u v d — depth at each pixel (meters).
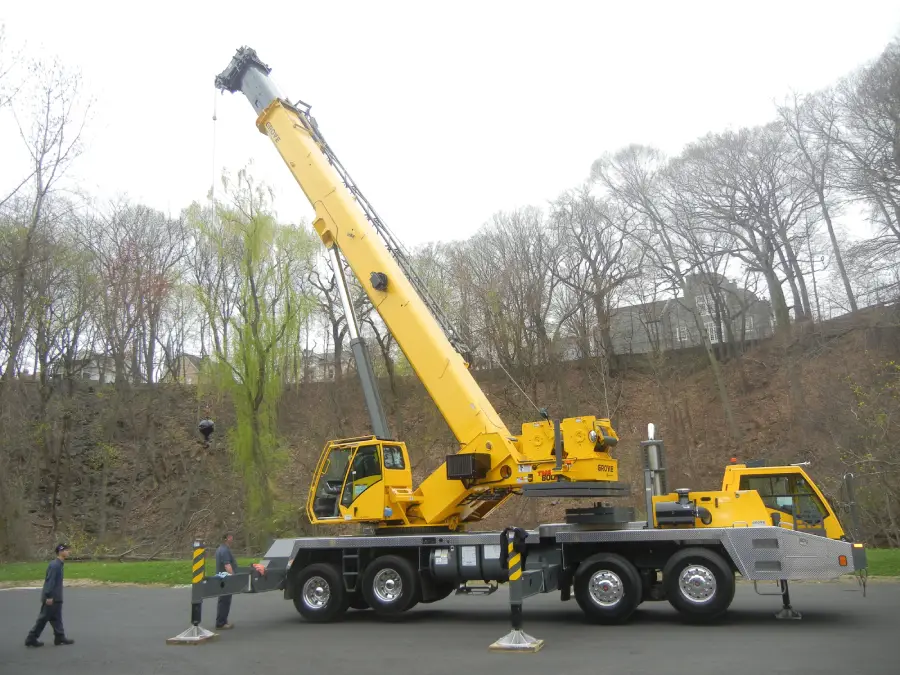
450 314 38.91
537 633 11.14
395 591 13.05
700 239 45.06
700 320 44.81
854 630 10.35
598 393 41.03
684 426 37.94
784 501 11.99
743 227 44.19
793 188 42.97
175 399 47.09
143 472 41.06
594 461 11.98
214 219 33.78
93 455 41.66
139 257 44.62
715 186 44.09
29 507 37.50
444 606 15.36
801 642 9.48
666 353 46.31
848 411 28.47
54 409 38.84
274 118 15.74
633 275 44.06
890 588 15.50
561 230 46.75
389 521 13.73
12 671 9.36
